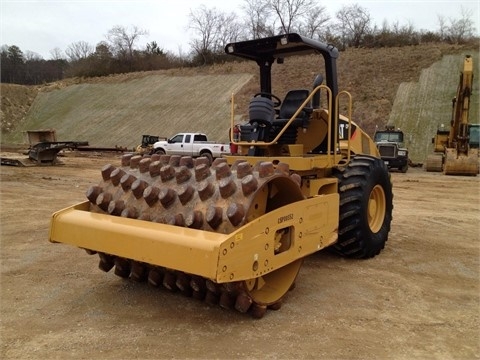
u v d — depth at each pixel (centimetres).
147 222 389
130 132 3947
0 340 362
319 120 593
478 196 1314
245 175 388
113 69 6138
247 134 562
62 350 346
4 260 577
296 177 425
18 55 7638
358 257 606
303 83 3180
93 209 452
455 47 3869
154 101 4362
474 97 3297
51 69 7744
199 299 427
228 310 422
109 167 457
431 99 3278
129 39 6406
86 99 4912
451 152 2031
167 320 399
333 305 446
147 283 485
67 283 491
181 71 4909
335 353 350
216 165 405
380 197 636
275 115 605
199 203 390
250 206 369
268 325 394
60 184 1367
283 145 578
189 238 346
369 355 349
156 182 424
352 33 5344
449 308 448
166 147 2644
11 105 5031
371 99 3412
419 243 707
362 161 606
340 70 3822
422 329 399
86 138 4069
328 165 539
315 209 444
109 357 336
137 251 369
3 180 1421
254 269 360
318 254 632
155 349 349
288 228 408
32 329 381
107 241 388
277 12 5453
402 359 345
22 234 715
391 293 484
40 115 4888
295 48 590
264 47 586
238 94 3959
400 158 2173
